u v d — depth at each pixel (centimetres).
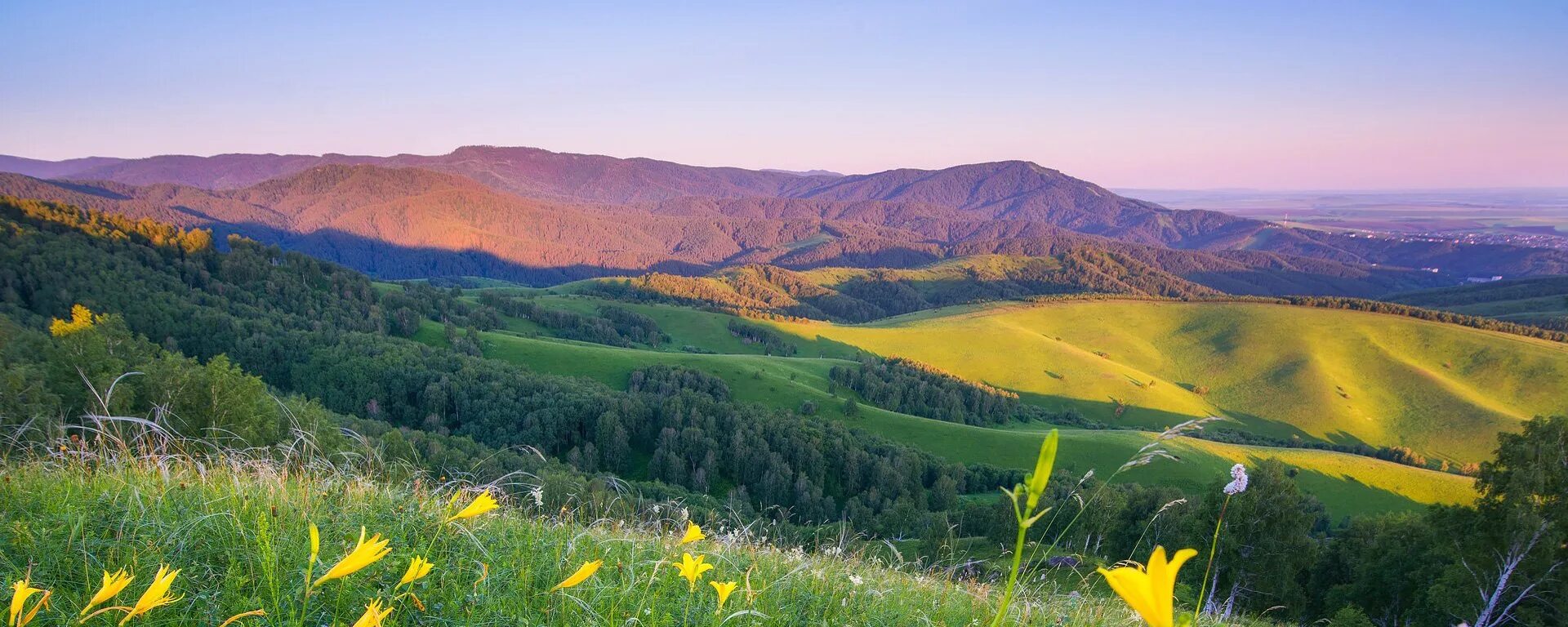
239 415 1734
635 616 303
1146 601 58
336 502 430
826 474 7756
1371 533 2759
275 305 13300
